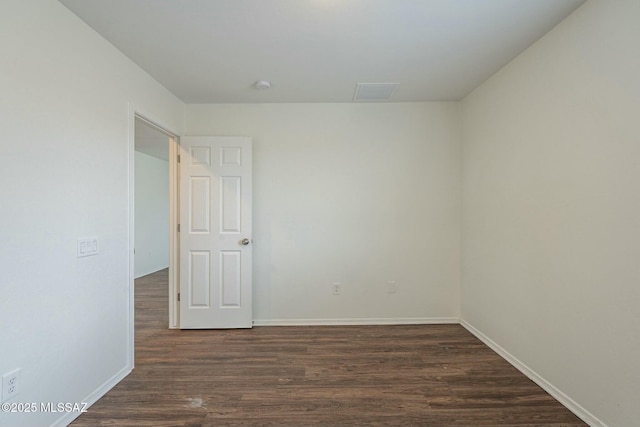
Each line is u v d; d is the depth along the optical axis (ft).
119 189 6.99
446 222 10.43
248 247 10.00
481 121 9.00
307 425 5.50
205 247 9.96
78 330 5.81
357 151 10.39
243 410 5.91
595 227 5.31
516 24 6.12
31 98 4.85
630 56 4.71
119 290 6.99
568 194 5.89
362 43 6.79
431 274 10.46
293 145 10.38
